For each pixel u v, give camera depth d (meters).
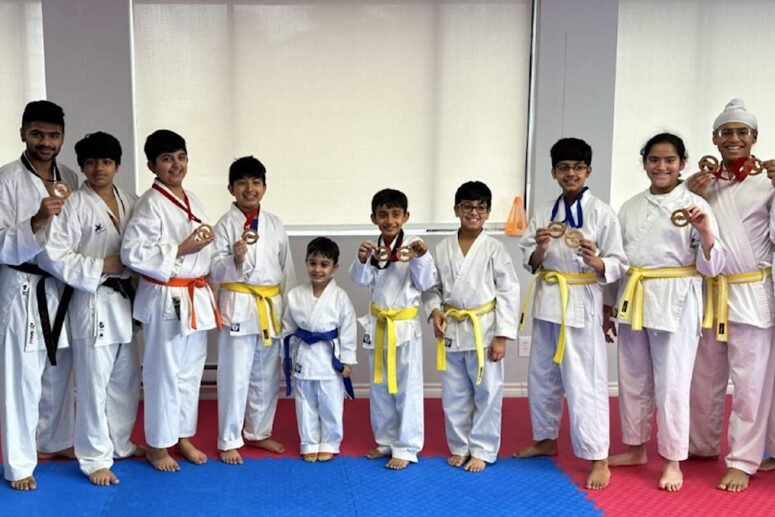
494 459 3.63
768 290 3.33
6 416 3.20
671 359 3.31
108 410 3.56
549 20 4.59
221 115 4.70
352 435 4.09
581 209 3.43
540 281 3.57
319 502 3.17
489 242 3.59
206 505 3.12
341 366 3.69
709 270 3.22
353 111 4.76
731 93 4.86
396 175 4.81
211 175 4.73
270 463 3.64
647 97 4.85
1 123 4.65
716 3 4.78
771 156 4.90
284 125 4.73
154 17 4.59
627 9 4.77
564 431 4.16
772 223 3.25
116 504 3.12
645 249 3.37
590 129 4.67
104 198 3.40
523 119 4.81
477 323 3.51
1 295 3.18
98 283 3.22
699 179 3.39
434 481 3.42
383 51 4.73
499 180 4.85
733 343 3.38
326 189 4.80
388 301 3.56
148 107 4.65
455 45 4.74
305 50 4.70
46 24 4.40
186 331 3.36
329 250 3.64
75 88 4.46
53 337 3.25
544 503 3.18
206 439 3.99
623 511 3.10
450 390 3.66
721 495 3.26
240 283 3.64
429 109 4.78
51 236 3.12
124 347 3.52
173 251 3.25
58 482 3.34
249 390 3.83
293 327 3.74
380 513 3.06
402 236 3.53
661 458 3.72
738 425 3.38
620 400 3.61
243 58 4.67
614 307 3.57
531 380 3.70
